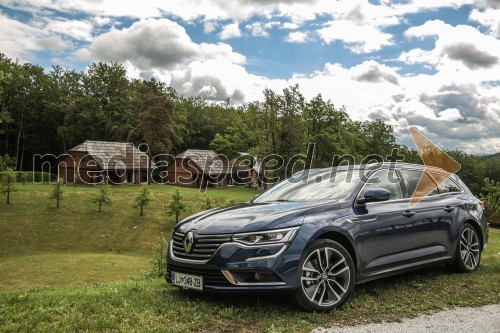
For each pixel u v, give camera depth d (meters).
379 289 5.78
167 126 74.69
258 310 4.76
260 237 4.61
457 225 6.75
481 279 6.51
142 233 39.03
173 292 5.54
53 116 90.62
